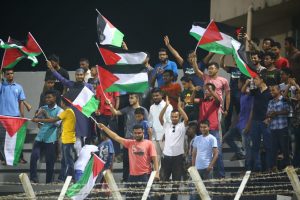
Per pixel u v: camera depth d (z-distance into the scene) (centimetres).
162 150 4241
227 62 5316
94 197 3800
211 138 3859
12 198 3434
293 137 4191
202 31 4262
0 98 4391
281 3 4894
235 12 5216
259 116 3991
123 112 4216
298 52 4381
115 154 4419
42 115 4231
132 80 4094
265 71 4144
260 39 5394
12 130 4047
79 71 4219
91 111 4094
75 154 4172
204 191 3022
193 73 4397
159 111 4253
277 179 3906
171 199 3916
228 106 4209
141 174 3822
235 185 3922
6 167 4425
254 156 4000
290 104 3941
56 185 4084
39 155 4200
